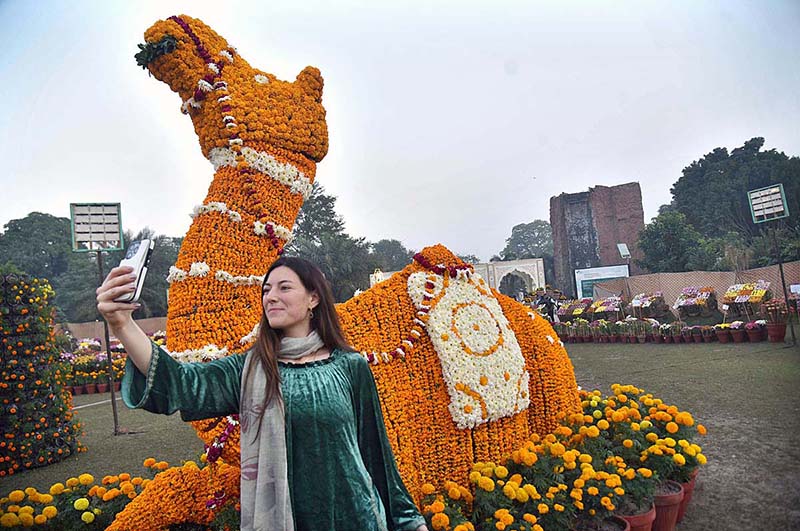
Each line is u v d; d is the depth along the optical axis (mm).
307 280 1590
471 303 2797
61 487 2621
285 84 2674
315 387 1470
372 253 18156
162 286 17375
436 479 2523
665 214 16844
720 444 4418
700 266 15344
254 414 1411
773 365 7539
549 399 3078
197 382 1414
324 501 1403
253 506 1366
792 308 9914
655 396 6324
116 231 6391
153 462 2838
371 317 2574
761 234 13758
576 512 2619
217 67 2482
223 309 2260
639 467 3084
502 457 2703
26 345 5348
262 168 2473
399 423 2412
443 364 2572
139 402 1305
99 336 16984
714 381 6867
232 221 2383
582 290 18984
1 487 4559
